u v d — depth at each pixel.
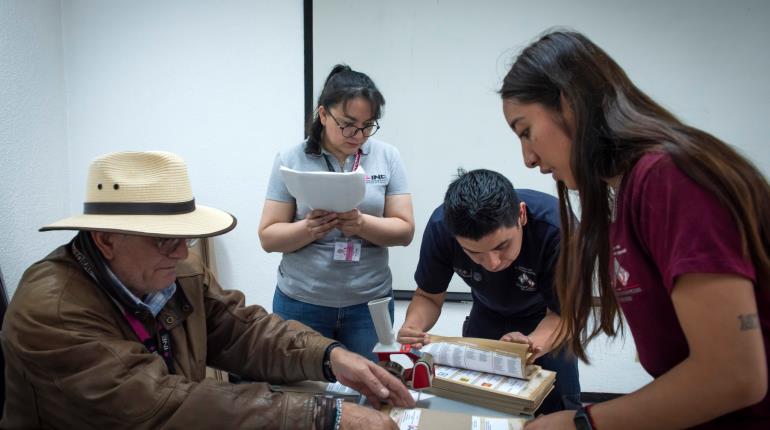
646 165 0.64
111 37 2.26
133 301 0.98
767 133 2.21
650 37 2.17
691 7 2.14
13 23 1.94
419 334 1.26
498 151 2.28
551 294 1.35
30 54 2.04
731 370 0.57
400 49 2.23
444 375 1.11
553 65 0.72
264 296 2.41
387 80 2.26
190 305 1.12
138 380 0.86
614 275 0.73
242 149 2.32
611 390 2.39
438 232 1.42
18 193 1.98
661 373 0.75
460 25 2.21
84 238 0.97
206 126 2.31
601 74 0.70
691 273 0.57
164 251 0.97
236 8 2.24
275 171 1.65
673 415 0.62
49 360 0.85
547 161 0.78
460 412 1.03
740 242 0.57
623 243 0.70
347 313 1.64
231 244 2.37
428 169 2.31
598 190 0.73
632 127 0.66
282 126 2.30
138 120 2.31
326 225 1.46
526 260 1.35
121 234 0.93
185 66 2.27
